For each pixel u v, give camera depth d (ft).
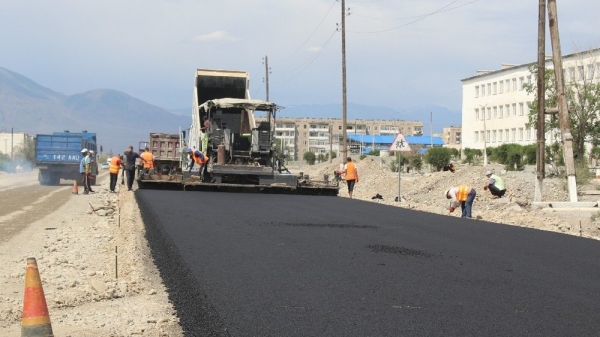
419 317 22.06
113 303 25.95
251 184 91.15
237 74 102.63
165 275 29.40
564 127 77.36
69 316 23.80
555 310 23.39
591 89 144.15
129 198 75.20
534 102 149.38
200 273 29.37
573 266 32.86
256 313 22.52
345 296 24.97
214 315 22.33
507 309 23.36
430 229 48.03
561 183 96.89
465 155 265.95
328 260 32.86
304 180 94.17
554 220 60.03
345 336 19.86
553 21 77.87
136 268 31.14
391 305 23.63
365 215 58.39
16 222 59.82
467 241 41.60
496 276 29.55
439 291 26.08
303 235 42.52
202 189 90.74
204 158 90.22
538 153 79.36
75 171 128.98
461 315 22.39
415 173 190.80
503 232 47.14
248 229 45.27
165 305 24.57
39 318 18.49
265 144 92.43
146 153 96.53
